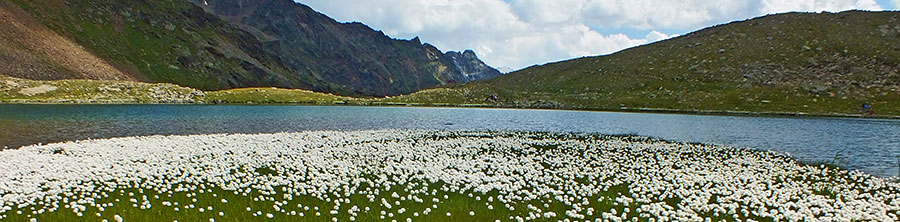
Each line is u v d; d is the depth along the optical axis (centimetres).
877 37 12738
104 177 1991
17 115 6331
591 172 2427
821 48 12800
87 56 19025
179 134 4416
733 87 11719
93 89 12131
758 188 2027
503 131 5053
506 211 1625
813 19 14988
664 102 11250
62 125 5025
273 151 3033
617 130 5538
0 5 18462
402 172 2302
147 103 11381
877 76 10762
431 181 2059
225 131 4847
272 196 1770
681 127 6075
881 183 2314
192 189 1833
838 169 2773
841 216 1583
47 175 1988
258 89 15600
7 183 1823
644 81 13525
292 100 13925
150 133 4438
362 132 4578
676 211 1645
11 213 1473
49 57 17025
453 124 6278
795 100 9969
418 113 9112
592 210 1589
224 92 14575
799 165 2898
